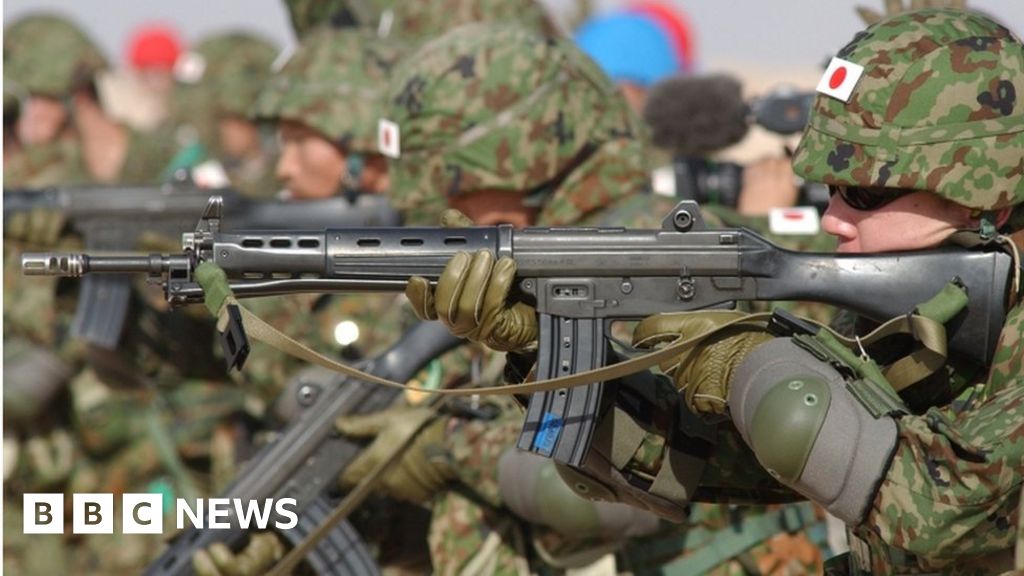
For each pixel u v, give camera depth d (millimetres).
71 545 23250
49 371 22703
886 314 10875
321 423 15734
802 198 19469
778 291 11047
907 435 10047
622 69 31312
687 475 11820
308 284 11102
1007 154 10547
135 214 22531
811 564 15250
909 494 9961
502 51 15820
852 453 10047
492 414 15617
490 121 15672
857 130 10703
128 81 79000
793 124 19812
